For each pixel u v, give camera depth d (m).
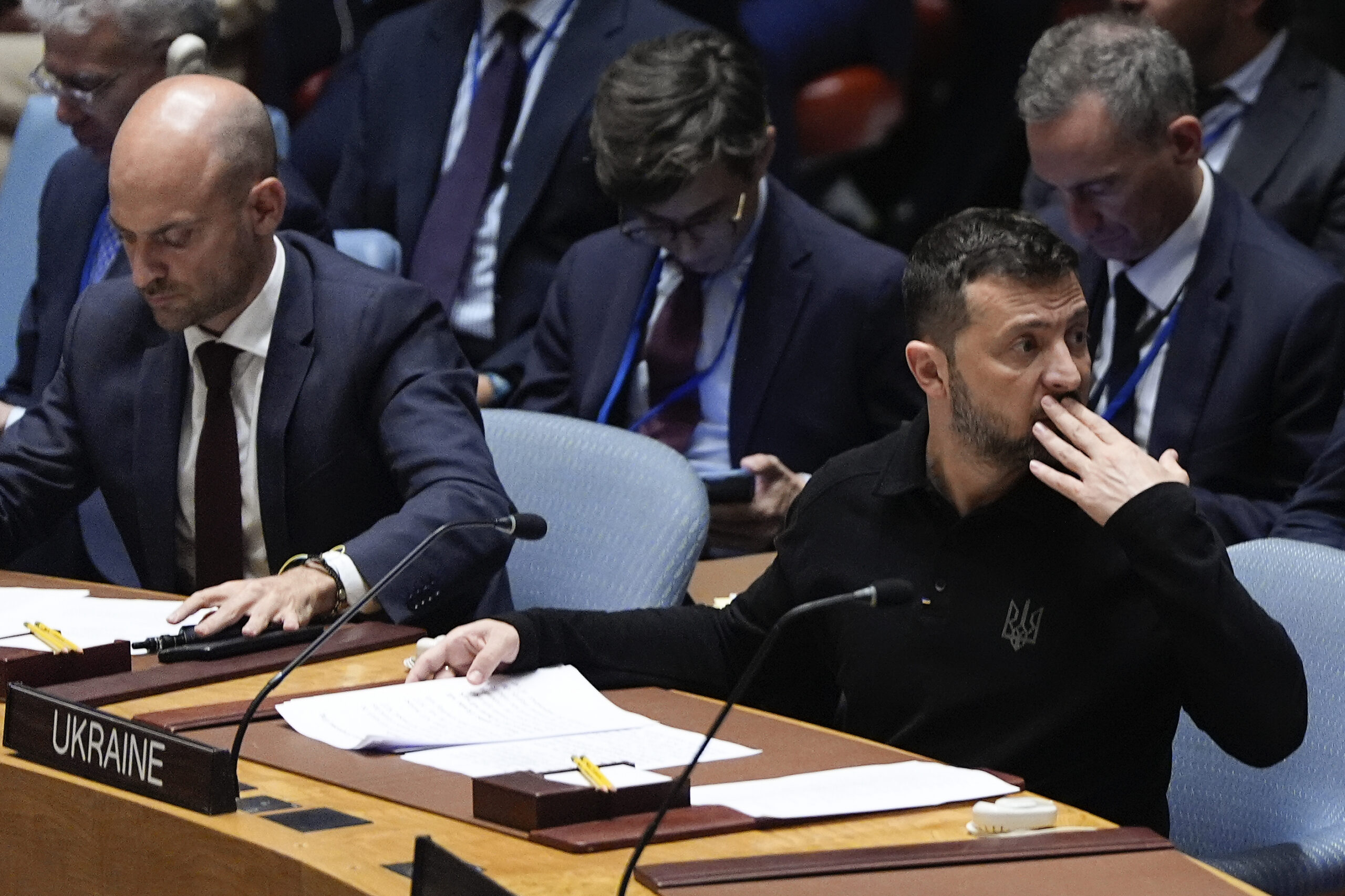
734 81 12.57
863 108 17.45
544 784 6.42
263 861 6.15
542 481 11.36
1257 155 14.33
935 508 8.28
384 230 16.69
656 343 13.70
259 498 10.60
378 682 8.48
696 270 13.23
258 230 10.30
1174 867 6.08
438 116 16.47
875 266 13.36
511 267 15.79
